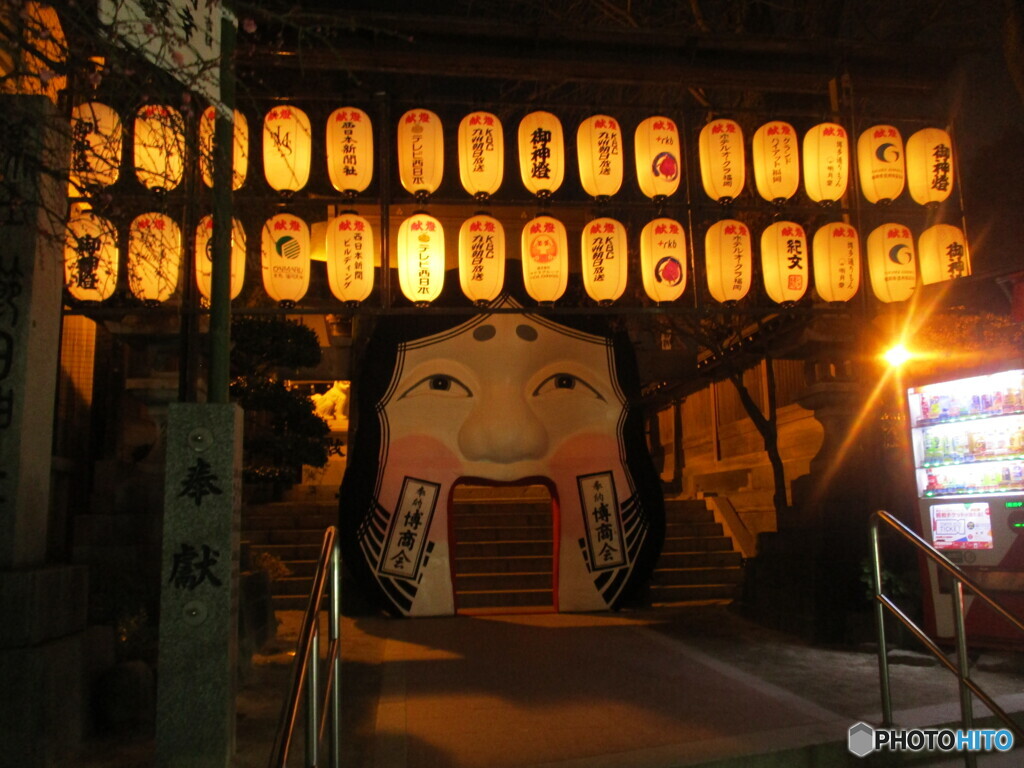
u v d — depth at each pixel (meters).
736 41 8.01
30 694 4.41
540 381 10.42
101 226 4.90
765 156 7.89
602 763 4.62
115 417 9.34
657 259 8.09
